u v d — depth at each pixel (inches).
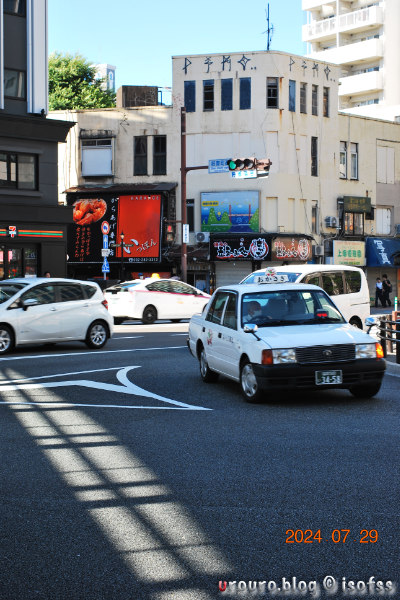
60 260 1294.3
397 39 2652.6
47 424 340.5
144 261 1590.8
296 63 1649.9
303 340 380.2
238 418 352.2
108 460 273.0
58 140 1280.8
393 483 238.2
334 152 1742.1
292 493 228.8
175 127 1640.0
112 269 1632.6
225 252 1583.4
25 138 1242.0
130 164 1659.7
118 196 1610.5
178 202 1631.4
